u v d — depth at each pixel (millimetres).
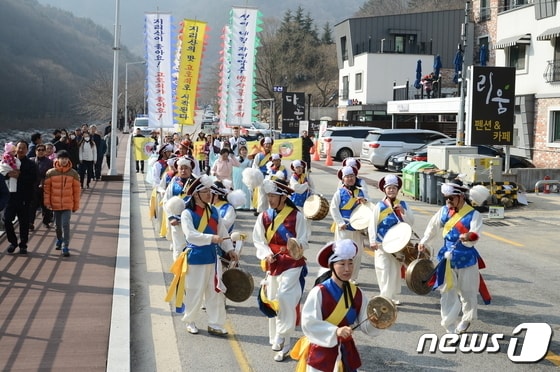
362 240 9977
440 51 51906
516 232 15023
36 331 7793
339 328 4875
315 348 5113
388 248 8430
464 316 7902
